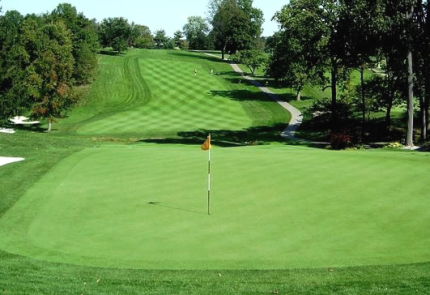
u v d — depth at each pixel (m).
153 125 59.81
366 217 14.31
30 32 57.62
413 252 11.58
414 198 16.09
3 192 18.33
